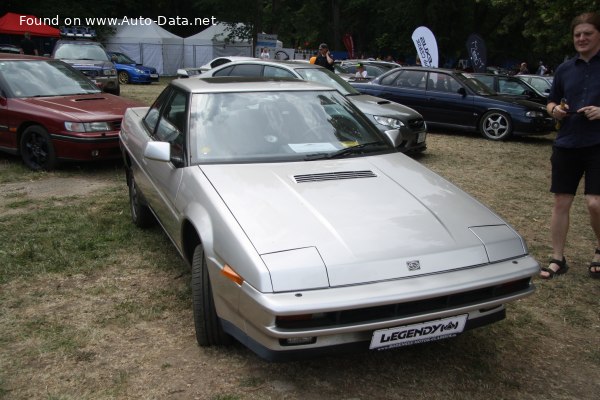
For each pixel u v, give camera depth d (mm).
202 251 3016
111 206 5816
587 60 3885
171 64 35281
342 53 40781
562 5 12922
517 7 22375
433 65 17938
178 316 3529
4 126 7488
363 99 9000
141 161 4492
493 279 2668
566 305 3861
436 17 34906
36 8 33781
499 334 3438
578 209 6320
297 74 9266
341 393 2787
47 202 5953
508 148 10320
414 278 2561
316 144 3736
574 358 3199
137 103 8188
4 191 6391
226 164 3441
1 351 3098
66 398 2691
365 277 2510
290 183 3191
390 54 40906
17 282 3982
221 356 3072
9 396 2709
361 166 3510
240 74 9906
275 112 3902
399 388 2848
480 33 35812
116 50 34156
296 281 2451
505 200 6621
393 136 4258
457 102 11477
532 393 2854
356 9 43500
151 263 4348
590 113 3793
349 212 2898
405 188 3266
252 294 2457
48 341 3207
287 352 2482
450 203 3150
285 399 2725
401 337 2568
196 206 3113
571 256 4777
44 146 7223
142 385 2811
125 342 3213
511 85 13055
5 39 28578
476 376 2980
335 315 2447
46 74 8156
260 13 35656
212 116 3777
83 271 4188
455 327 2678
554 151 4160
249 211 2867
